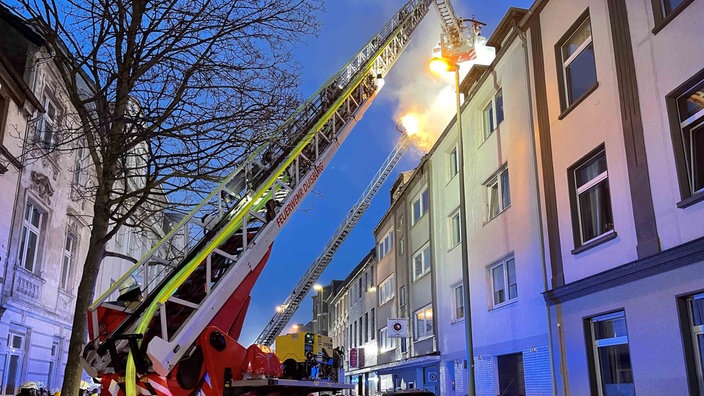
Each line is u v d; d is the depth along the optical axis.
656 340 8.64
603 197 10.79
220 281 7.61
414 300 24.14
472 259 17.23
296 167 10.40
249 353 7.42
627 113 9.84
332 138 12.48
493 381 15.22
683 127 8.74
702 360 7.98
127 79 7.27
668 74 8.95
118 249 19.34
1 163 10.99
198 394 6.86
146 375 6.45
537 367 12.66
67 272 15.38
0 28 12.51
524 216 13.78
